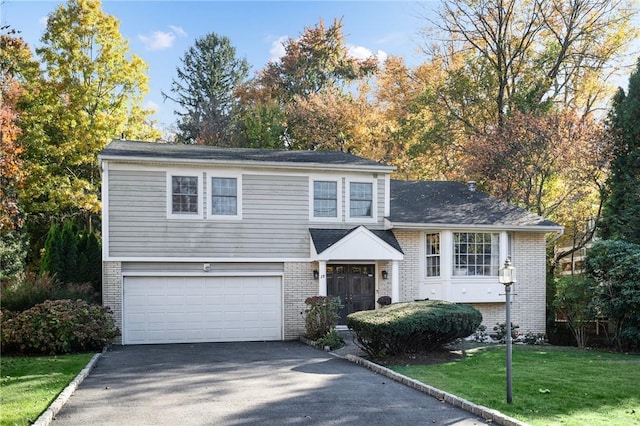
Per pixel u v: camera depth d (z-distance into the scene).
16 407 8.35
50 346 14.40
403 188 22.98
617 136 21.73
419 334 13.39
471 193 22.94
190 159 18.00
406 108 33.91
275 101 39.03
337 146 36.19
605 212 21.64
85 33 27.86
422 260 19.92
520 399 9.09
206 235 18.28
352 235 18.45
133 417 8.21
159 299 17.95
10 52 25.19
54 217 29.06
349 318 14.20
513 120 26.39
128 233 17.62
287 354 14.99
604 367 12.41
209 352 15.41
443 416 8.37
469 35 30.92
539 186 26.23
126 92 29.23
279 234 18.92
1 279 20.45
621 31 28.34
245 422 8.00
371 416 8.36
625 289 16.50
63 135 28.12
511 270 8.90
